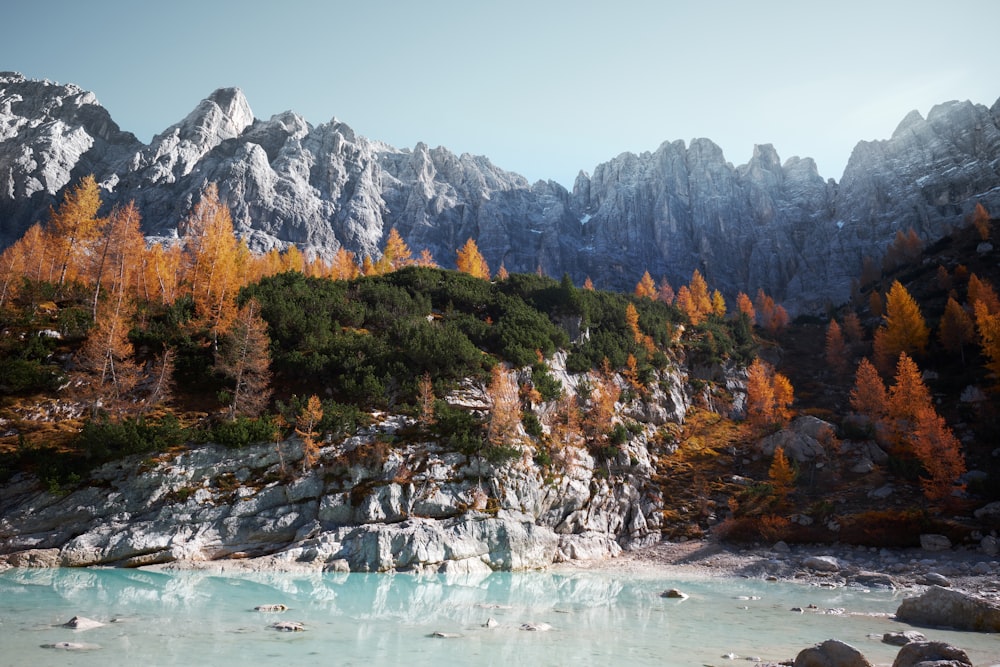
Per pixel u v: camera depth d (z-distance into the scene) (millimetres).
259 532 44969
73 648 17797
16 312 67250
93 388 53031
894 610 31031
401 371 62250
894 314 90062
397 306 79938
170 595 29641
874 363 92500
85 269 81938
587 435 65188
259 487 47469
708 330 101438
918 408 66062
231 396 56688
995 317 73125
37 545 41656
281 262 119375
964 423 70375
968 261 120938
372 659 17531
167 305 76500
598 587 38469
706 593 36688
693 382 88812
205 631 21031
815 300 179375
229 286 73688
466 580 39625
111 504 44250
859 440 68500
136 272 81188
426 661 17500
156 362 61656
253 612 25375
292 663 16797
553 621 25672
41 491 44000
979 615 25688
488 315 84688
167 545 42500
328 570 41125
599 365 79500
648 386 80312
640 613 28516
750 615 28562
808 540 51938
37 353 60500
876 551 48812
